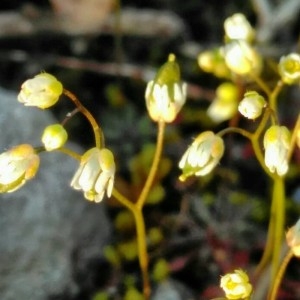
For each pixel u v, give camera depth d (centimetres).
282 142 8
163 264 11
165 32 14
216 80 13
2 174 8
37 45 13
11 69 13
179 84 8
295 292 11
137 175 12
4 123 11
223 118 12
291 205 12
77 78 13
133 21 13
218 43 14
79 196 11
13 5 14
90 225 11
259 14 14
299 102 13
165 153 12
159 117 8
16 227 10
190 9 14
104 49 14
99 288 11
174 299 11
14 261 10
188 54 14
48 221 10
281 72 9
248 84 11
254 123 12
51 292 10
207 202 12
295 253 8
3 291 10
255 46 13
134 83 13
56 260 10
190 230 12
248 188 12
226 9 14
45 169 11
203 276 11
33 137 11
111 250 11
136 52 14
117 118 13
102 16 13
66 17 13
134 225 12
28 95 8
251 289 8
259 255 11
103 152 8
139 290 11
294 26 14
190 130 13
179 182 12
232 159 12
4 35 13
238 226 12
